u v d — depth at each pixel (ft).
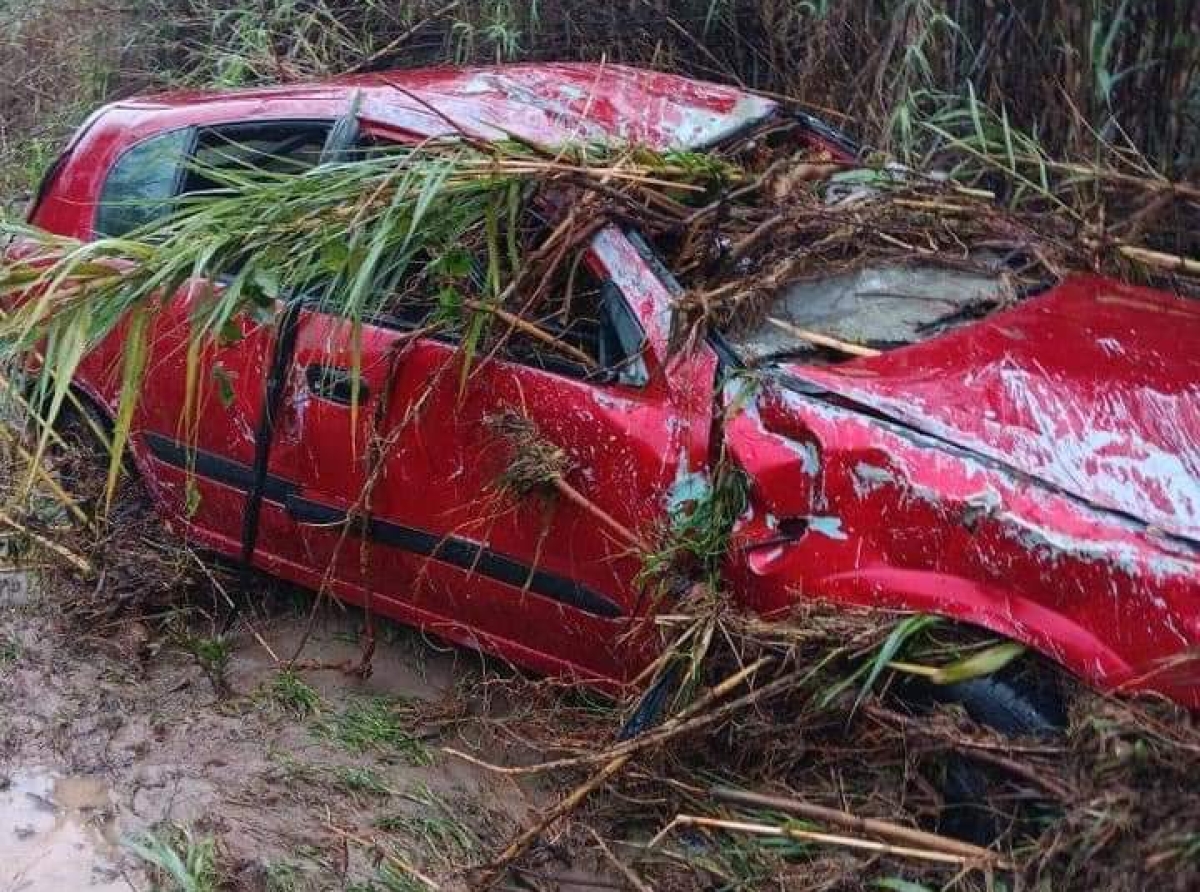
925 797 10.12
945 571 9.87
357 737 12.96
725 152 13.47
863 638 9.95
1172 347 11.36
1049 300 12.21
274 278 11.58
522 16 21.83
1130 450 9.98
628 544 11.14
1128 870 8.76
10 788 12.40
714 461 10.81
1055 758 9.42
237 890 11.06
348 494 12.97
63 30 27.53
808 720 10.48
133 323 11.98
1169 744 8.89
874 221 13.12
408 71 15.94
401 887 10.85
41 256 12.83
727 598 10.74
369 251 11.49
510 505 11.81
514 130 12.75
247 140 14.23
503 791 12.20
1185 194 14.84
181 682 13.98
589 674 12.10
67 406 15.92
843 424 10.27
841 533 10.23
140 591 14.79
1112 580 9.25
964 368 10.83
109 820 11.99
